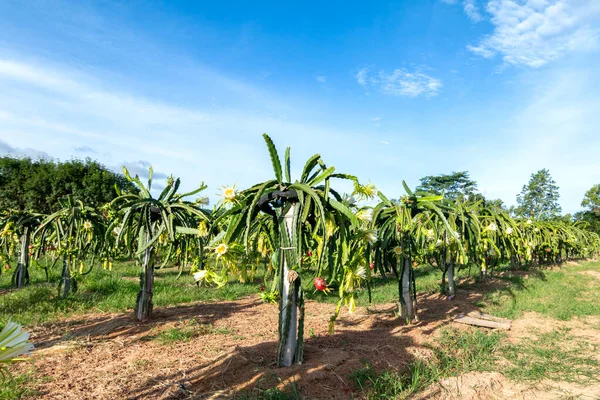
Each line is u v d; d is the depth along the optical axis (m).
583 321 5.90
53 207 16.77
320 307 6.09
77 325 4.69
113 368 3.27
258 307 5.98
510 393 3.45
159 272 10.03
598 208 30.06
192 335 4.27
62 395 2.74
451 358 3.96
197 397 2.72
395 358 3.66
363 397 2.88
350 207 3.46
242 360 3.31
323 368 3.18
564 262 14.20
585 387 3.60
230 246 3.12
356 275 3.27
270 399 2.63
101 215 6.54
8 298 5.92
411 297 5.10
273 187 3.21
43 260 10.38
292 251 3.15
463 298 7.00
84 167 17.70
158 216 4.71
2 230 7.45
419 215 5.66
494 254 7.77
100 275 8.46
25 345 1.22
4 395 2.64
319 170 3.34
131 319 4.84
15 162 17.64
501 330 5.18
